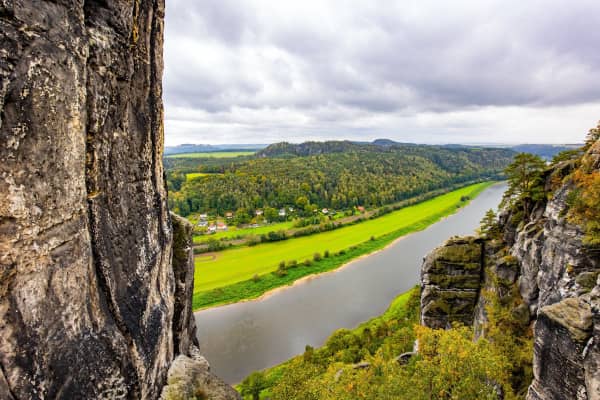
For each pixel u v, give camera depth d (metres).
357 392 22.91
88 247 8.93
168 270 15.35
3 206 6.31
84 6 8.85
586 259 22.98
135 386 10.79
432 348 22.95
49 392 7.30
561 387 16.81
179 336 17.72
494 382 24.97
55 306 7.64
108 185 10.09
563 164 32.44
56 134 7.49
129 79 11.01
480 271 37.88
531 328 28.64
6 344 6.39
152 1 12.20
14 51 6.36
